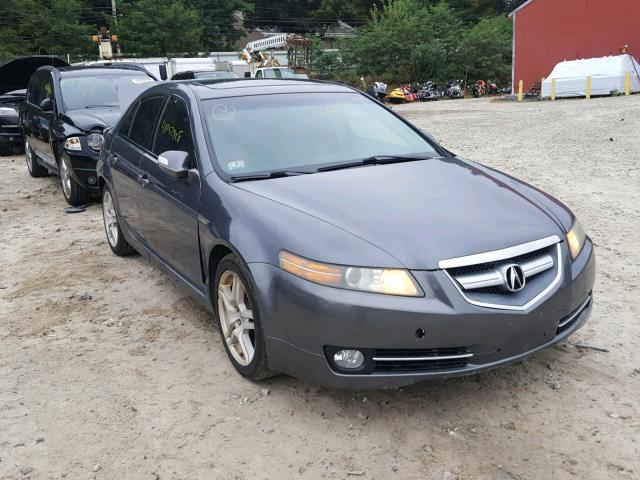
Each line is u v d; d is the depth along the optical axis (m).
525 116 19.88
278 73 27.89
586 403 3.14
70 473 2.75
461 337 2.78
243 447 2.89
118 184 5.21
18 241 6.58
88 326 4.32
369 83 47.06
